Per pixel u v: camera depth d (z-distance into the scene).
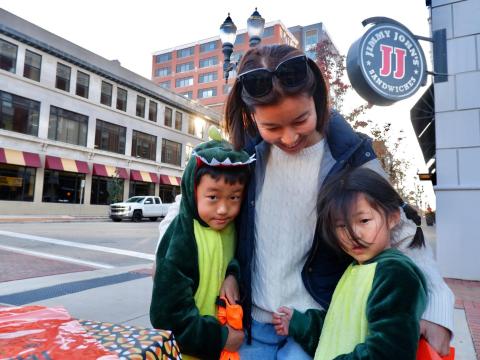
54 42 23.64
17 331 0.87
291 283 1.28
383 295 0.97
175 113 34.41
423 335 0.99
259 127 1.19
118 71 28.38
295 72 1.04
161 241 1.30
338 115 1.39
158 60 71.94
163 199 33.31
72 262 7.46
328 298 1.25
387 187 1.09
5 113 21.25
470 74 6.46
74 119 25.34
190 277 1.23
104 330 0.92
